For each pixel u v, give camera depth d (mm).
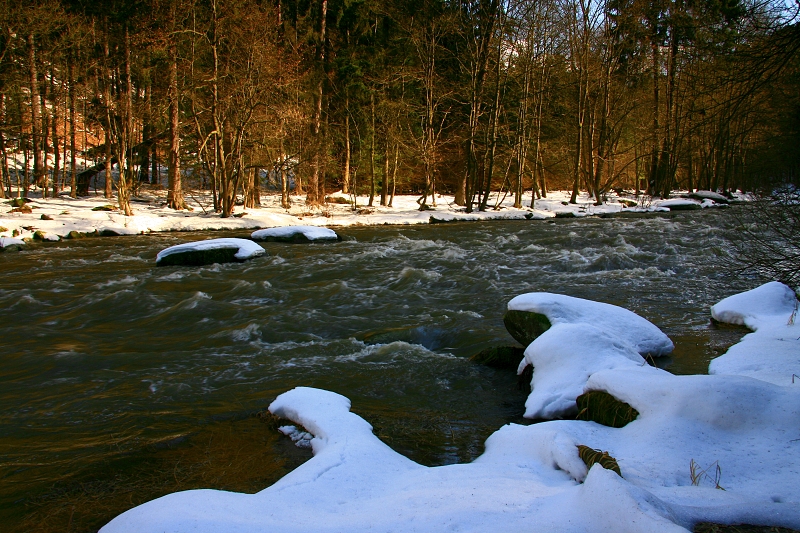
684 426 3895
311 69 30641
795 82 7172
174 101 27594
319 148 30891
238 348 7793
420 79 31375
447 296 10922
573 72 35094
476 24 31406
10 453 4641
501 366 6730
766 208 10383
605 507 2623
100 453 4578
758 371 5480
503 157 35656
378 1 34094
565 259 14055
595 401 4691
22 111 27438
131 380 6520
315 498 3301
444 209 31703
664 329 7898
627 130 39656
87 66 27594
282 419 5082
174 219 24312
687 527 2648
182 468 4266
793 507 2818
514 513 2838
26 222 21469
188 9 25500
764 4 6547
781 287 8133
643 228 21094
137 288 12109
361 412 5406
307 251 17594
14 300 11055
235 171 26531
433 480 3531
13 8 24344
